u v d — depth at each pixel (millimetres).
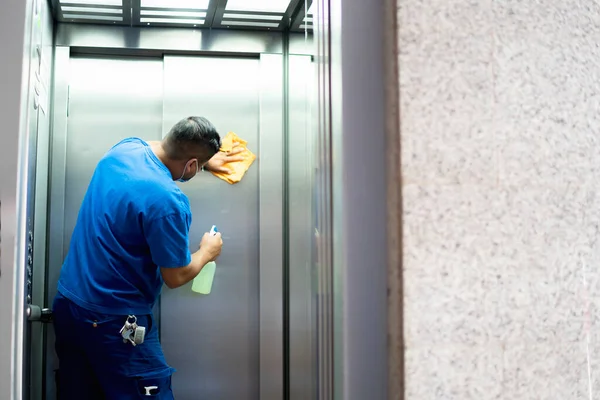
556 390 908
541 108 925
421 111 883
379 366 896
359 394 889
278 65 2143
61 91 2004
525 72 923
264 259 2141
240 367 2146
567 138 934
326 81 988
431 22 894
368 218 906
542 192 917
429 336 868
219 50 2111
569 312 918
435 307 872
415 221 871
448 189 884
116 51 2070
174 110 2102
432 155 881
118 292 1811
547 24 938
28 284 1508
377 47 923
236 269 2154
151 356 1868
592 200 940
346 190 903
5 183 1071
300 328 2145
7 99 1073
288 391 2135
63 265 1900
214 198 2137
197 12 1974
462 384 875
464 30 904
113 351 1802
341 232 906
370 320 897
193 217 2119
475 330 882
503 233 899
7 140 1071
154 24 2061
